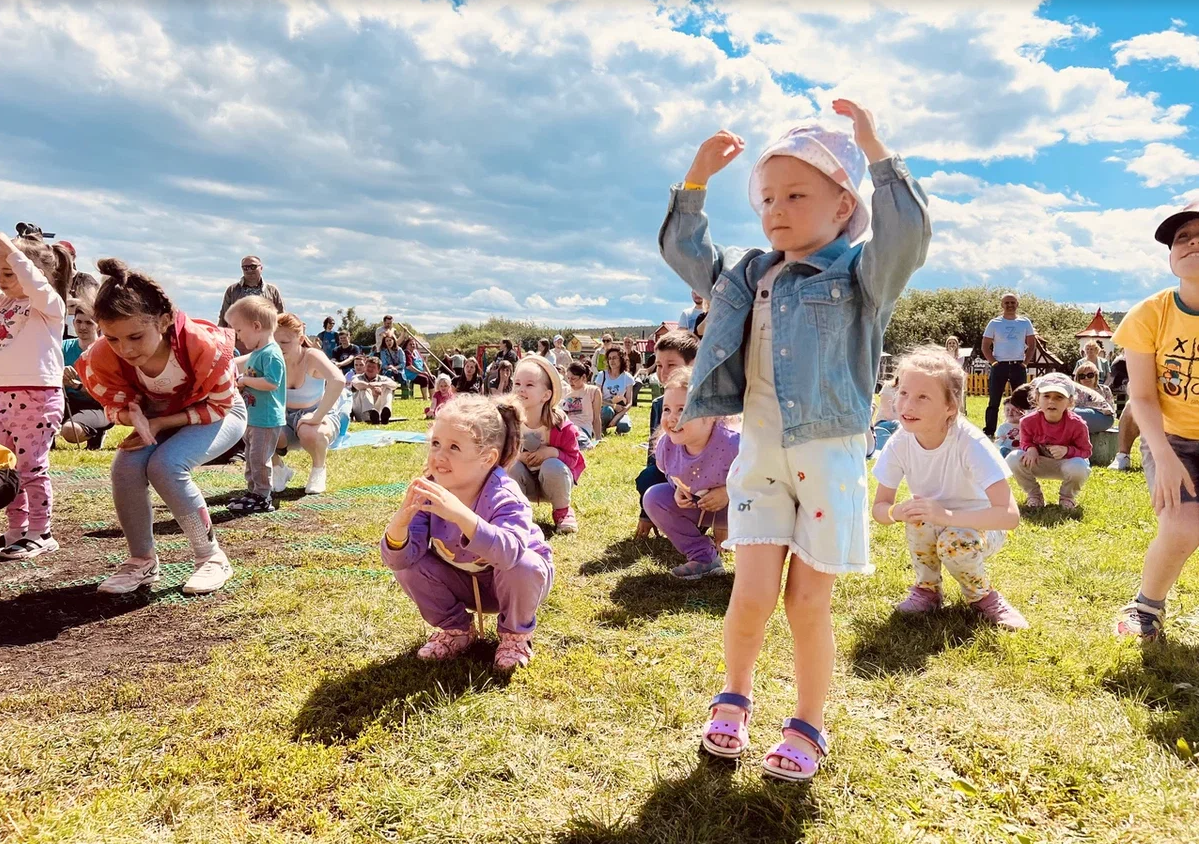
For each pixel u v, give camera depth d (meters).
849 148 2.18
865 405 2.15
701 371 2.25
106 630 3.15
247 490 6.14
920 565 3.47
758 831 1.88
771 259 2.28
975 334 42.47
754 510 2.17
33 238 4.47
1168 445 3.06
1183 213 2.94
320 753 2.16
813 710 2.15
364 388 13.30
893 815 1.95
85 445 8.38
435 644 2.92
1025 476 6.02
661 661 2.87
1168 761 2.17
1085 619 3.38
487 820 1.90
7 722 2.36
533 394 5.04
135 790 2.01
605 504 5.91
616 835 1.84
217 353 3.77
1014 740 2.28
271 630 3.12
